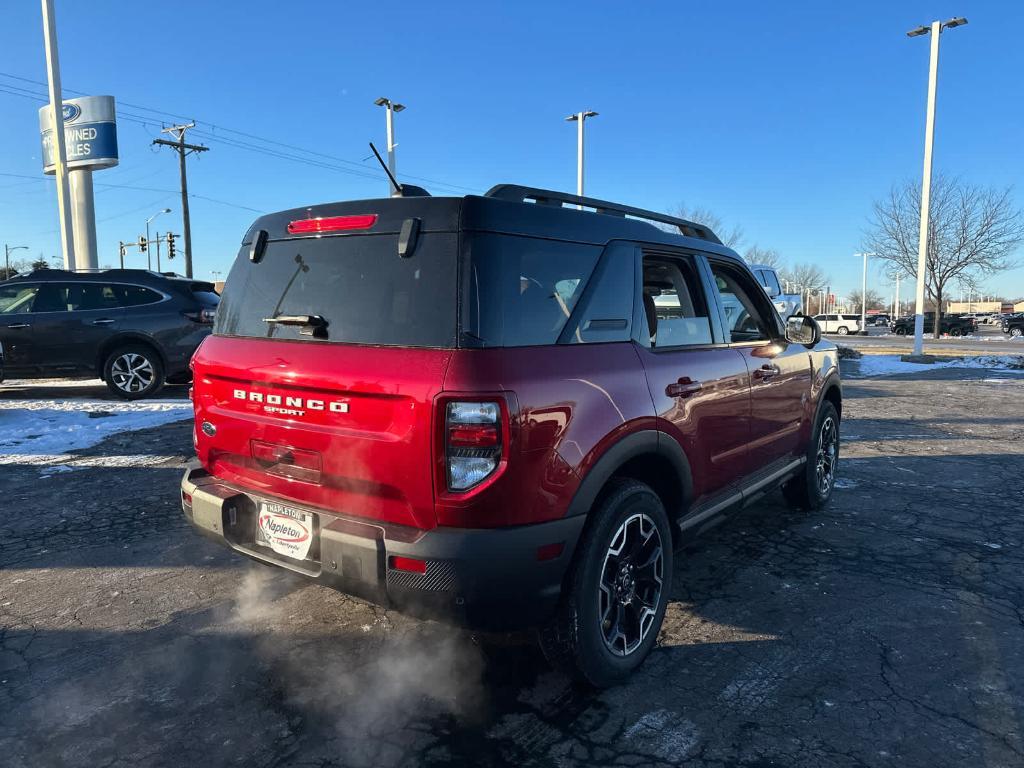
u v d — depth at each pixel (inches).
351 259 108.7
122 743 99.0
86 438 294.5
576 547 104.7
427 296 99.5
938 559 168.1
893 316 3097.9
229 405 120.3
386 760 95.7
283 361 109.9
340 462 102.7
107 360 376.5
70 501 210.2
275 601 144.6
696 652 124.5
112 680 115.3
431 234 102.0
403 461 95.7
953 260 1108.5
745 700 109.6
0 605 142.6
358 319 105.0
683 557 169.0
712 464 138.3
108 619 136.6
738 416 147.5
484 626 96.5
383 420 97.8
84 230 811.4
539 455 96.4
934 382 550.6
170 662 120.9
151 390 383.6
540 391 97.6
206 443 126.0
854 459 274.8
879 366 692.1
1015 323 1748.3
